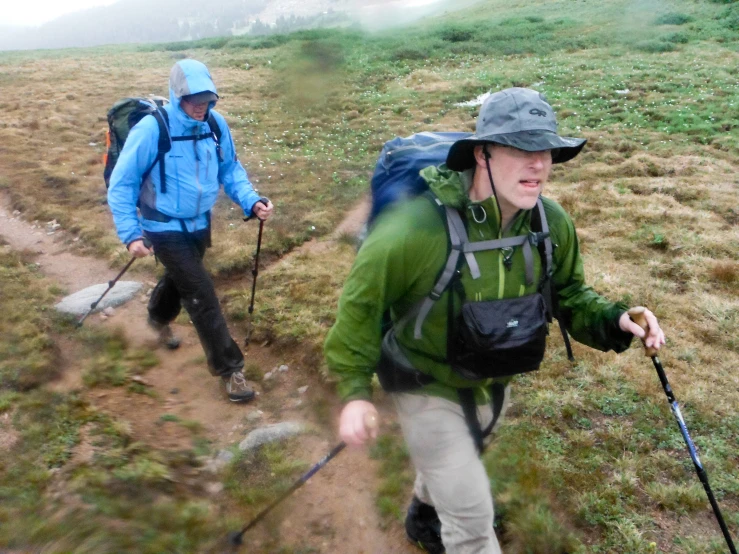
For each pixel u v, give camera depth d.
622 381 4.27
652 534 3.08
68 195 9.92
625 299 5.50
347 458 3.79
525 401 4.07
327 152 12.26
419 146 2.45
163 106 4.11
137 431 4.02
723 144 11.12
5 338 5.14
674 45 20.84
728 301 5.46
